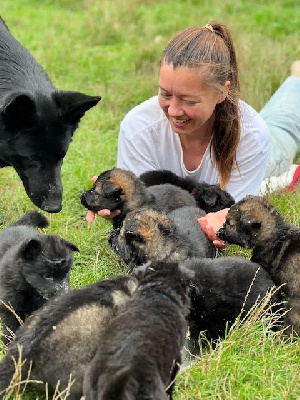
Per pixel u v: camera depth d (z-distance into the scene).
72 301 0.90
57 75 2.38
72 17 3.06
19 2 3.28
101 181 1.32
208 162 1.43
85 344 0.87
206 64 1.23
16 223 1.28
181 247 1.19
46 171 1.29
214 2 3.19
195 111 1.25
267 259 1.18
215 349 1.00
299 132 1.80
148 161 1.46
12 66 1.34
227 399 0.91
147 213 1.20
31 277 1.05
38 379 0.89
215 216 1.28
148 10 3.08
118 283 0.94
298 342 1.05
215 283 1.09
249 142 1.40
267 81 2.18
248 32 2.71
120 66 2.46
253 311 1.03
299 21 2.88
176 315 0.87
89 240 1.39
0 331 1.04
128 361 0.78
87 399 0.79
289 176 1.69
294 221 1.43
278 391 0.92
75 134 1.93
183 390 0.92
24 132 1.25
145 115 1.43
